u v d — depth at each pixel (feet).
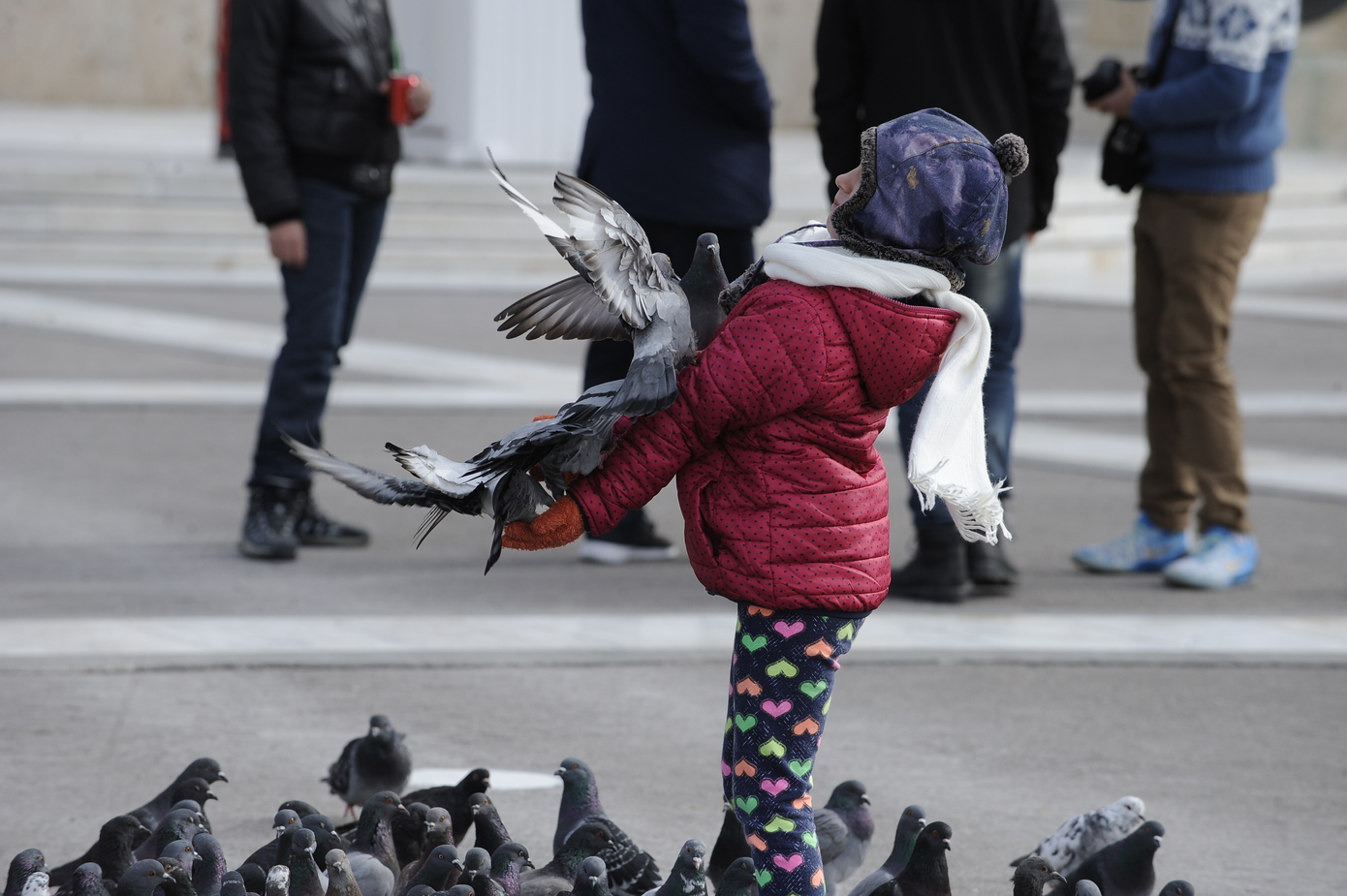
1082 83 37.01
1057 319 84.79
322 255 37.27
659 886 19.97
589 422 15.56
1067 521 43.39
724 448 16.62
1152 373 38.06
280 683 29.45
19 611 33.06
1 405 54.13
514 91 103.65
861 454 16.72
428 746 26.58
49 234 92.22
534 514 16.16
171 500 43.32
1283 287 99.19
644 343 15.90
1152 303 37.81
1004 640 32.68
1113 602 35.88
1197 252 36.29
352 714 27.99
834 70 34.14
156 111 149.07
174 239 93.56
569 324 16.63
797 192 99.35
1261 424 57.11
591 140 36.47
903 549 40.96
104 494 43.68
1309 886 22.17
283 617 33.19
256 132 36.24
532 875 20.35
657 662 31.09
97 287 83.71
